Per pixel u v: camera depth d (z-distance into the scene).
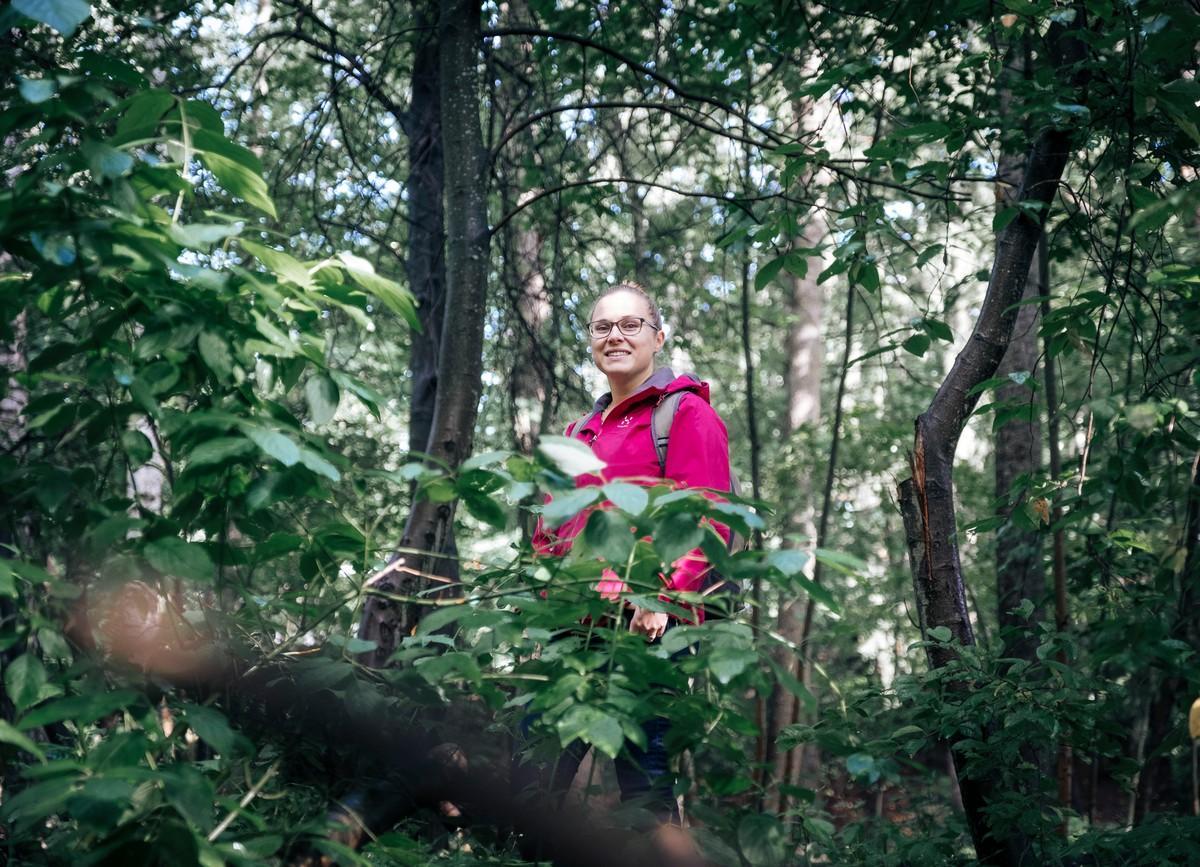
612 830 1.80
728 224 4.09
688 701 1.63
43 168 1.51
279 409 1.74
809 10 5.05
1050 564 4.11
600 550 1.48
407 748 2.05
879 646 8.06
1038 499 2.57
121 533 1.49
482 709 2.35
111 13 2.93
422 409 5.18
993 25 2.99
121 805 1.23
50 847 1.64
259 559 1.85
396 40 5.11
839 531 9.96
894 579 8.00
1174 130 2.95
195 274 1.47
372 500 3.90
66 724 1.97
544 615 1.72
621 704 1.54
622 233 7.21
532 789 2.08
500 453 1.53
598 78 5.84
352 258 1.68
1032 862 2.61
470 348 3.52
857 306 10.91
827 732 1.84
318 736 1.94
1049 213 3.29
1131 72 2.62
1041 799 2.65
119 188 1.44
